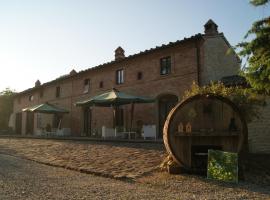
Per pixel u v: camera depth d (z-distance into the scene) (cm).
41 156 1230
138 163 959
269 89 832
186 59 1930
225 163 766
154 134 1808
